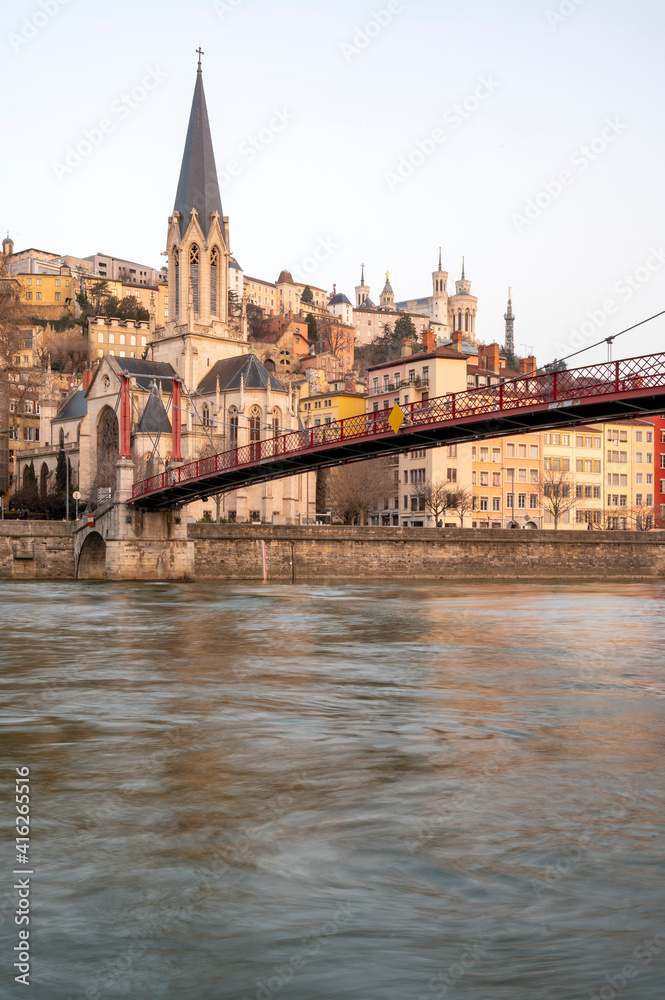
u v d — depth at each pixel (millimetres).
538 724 17891
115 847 10352
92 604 55125
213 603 56375
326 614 48031
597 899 8750
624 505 143625
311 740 16375
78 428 146875
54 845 10422
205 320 155125
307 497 132750
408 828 10984
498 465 131875
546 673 25516
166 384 144875
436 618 45500
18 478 150750
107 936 8023
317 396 148375
